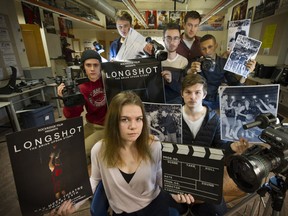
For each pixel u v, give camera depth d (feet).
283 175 2.51
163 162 2.74
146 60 4.54
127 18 7.34
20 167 2.33
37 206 2.55
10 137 2.22
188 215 3.89
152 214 3.34
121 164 3.17
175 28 5.76
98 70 5.40
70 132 2.63
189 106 4.09
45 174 2.52
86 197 2.93
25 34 14.64
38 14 17.22
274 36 13.43
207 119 4.18
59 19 22.17
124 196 3.22
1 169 7.57
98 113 5.97
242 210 4.83
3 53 12.22
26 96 13.91
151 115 4.08
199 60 5.92
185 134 4.30
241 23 5.90
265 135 2.43
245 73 5.12
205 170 2.55
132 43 5.23
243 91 3.60
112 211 3.51
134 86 4.62
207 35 5.93
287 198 5.03
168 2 21.70
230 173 2.52
